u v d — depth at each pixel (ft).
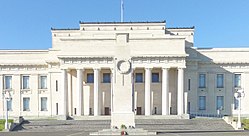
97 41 278.87
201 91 298.15
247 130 183.21
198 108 296.71
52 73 297.53
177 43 276.82
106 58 276.21
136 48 277.64
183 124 215.72
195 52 297.33
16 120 218.38
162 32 300.61
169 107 281.13
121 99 153.79
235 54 299.79
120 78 154.30
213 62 297.53
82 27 302.86
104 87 293.43
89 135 146.10
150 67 273.95
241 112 295.28
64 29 320.09
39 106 299.99
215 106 298.15
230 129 192.85
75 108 288.92
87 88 293.23
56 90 297.33
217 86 299.38
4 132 178.09
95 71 276.00
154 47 277.44
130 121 152.46
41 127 203.92
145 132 147.23
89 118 254.27
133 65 274.16
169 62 274.57
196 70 295.69
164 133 155.02
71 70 289.33
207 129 191.83
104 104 291.99
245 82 297.74
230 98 297.53
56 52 296.71
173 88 290.97
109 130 146.92
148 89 274.16
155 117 253.03
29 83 303.07
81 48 278.46
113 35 288.30
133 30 302.04
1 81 301.84
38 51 302.86
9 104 301.22
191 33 317.83
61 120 240.73
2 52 303.48
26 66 302.25
